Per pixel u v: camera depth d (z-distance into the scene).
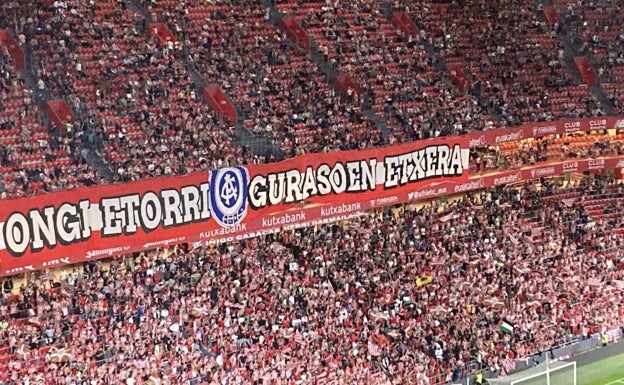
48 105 50.47
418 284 55.91
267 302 50.34
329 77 62.41
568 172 68.56
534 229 64.06
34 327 44.19
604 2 79.06
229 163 52.66
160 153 51.38
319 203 54.00
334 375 48.12
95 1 57.06
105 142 50.47
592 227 66.50
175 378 44.62
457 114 64.62
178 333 46.56
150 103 53.69
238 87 57.84
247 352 47.41
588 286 61.06
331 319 51.03
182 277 49.25
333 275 53.66
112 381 43.28
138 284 47.94
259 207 51.41
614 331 58.97
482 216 63.00
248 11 62.94
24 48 52.22
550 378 53.91
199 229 49.09
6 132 48.25
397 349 50.91
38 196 43.53
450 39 70.06
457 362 52.00
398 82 64.62
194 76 57.06
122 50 55.53
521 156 66.38
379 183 56.62
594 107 71.19
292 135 56.94
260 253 52.81
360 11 68.12
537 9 76.06
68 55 53.47
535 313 57.28
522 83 70.06
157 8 59.62
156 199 47.38
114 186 45.88
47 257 43.94
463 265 58.56
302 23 64.69
